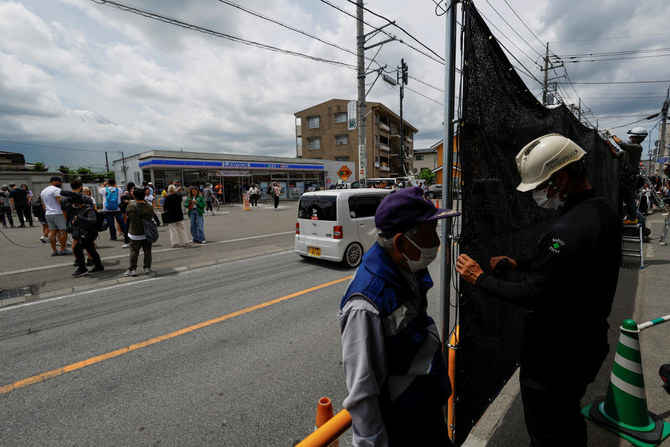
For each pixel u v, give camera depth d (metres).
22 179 23.62
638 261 6.00
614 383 2.01
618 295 4.40
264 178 31.66
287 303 4.93
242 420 2.52
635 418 1.93
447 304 1.77
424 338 1.13
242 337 3.87
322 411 1.37
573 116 3.32
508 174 2.04
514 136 2.08
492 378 2.03
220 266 7.39
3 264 7.52
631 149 6.23
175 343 3.76
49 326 4.29
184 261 7.75
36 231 12.98
